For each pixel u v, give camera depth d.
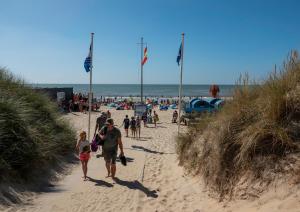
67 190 7.76
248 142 5.84
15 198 6.61
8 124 7.82
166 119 31.70
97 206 6.70
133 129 19.12
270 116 5.99
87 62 14.32
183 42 14.84
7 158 7.33
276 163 5.43
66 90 35.22
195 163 8.33
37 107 11.19
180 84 14.77
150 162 11.27
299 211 4.39
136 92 125.75
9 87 10.73
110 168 9.61
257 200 5.23
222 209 5.64
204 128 8.75
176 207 6.45
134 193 7.55
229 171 6.19
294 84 6.21
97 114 32.66
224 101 8.41
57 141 10.48
